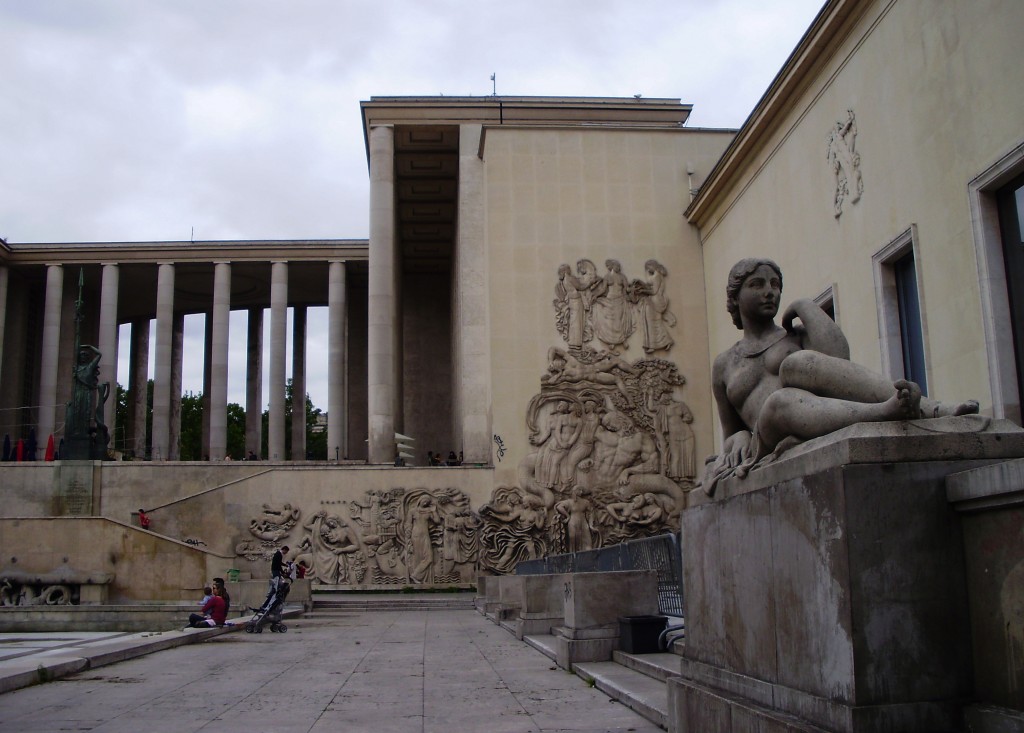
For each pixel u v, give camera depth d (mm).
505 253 33625
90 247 46094
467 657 12930
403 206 44531
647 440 32281
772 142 26703
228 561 25125
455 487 31469
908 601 4410
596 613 11258
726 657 6012
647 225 34250
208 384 55062
